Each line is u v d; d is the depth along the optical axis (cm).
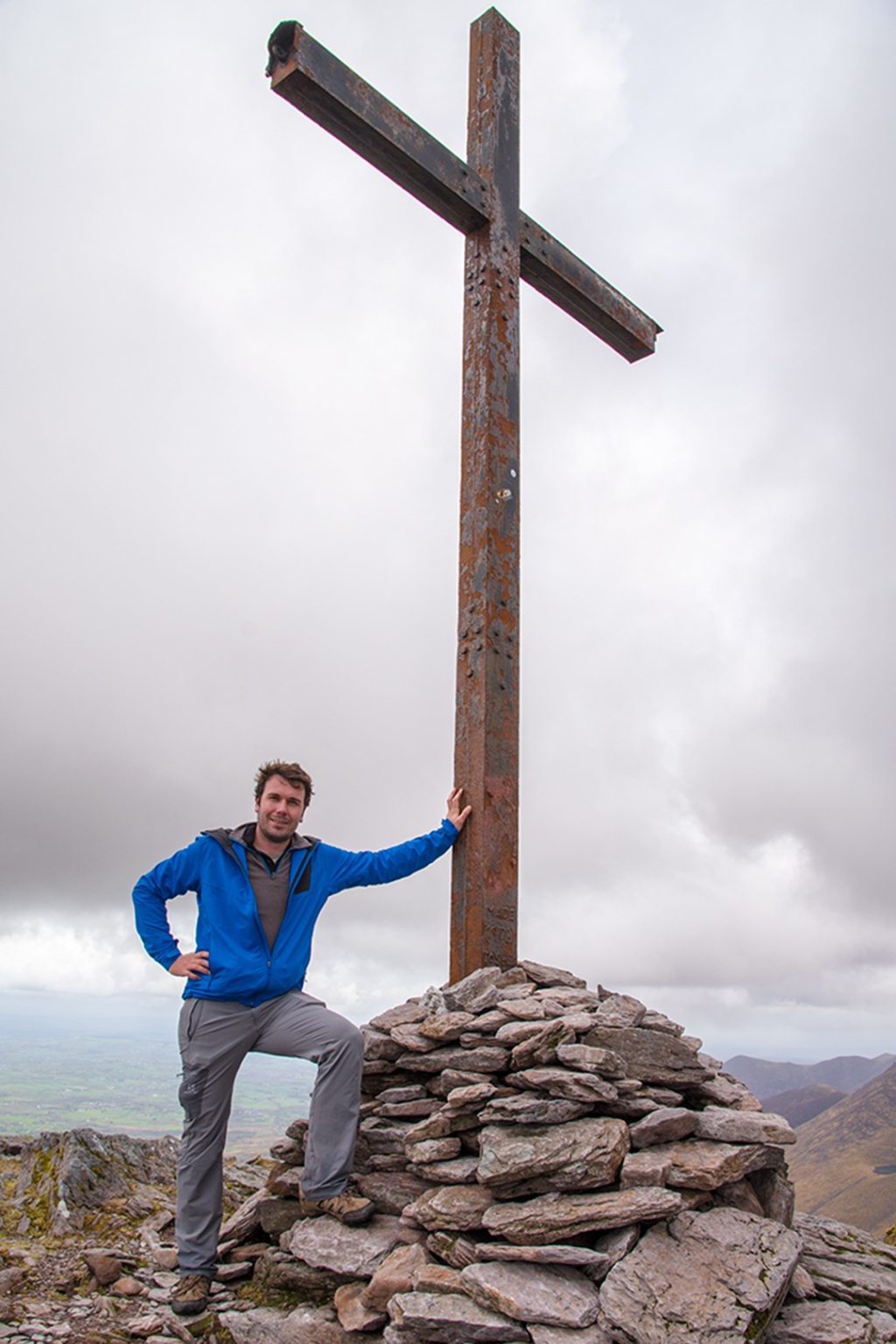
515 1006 431
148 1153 604
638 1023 429
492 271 589
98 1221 511
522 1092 393
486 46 640
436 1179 395
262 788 441
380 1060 443
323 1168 400
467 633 536
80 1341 370
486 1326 321
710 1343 304
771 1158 392
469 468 563
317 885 445
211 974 411
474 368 580
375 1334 354
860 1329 346
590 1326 317
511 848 507
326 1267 380
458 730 526
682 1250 341
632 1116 395
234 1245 426
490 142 616
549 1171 360
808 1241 445
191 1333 375
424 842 486
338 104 515
